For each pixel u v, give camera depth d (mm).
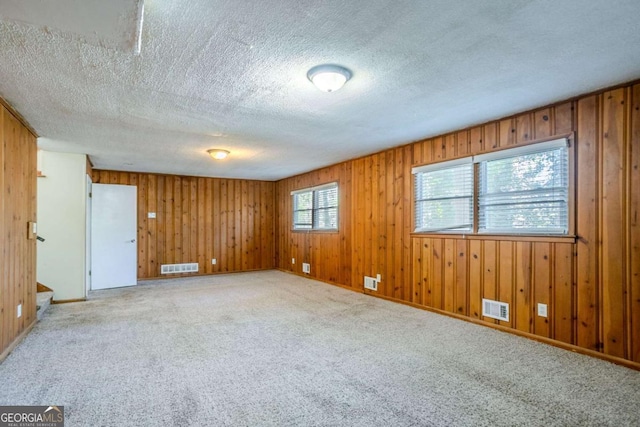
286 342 3107
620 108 2635
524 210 3277
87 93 2732
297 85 2594
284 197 7809
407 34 1908
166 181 6996
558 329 2977
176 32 1867
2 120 2836
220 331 3430
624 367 2543
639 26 1838
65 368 2537
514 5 1648
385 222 4898
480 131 3652
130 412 1949
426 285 4246
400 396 2141
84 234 4965
